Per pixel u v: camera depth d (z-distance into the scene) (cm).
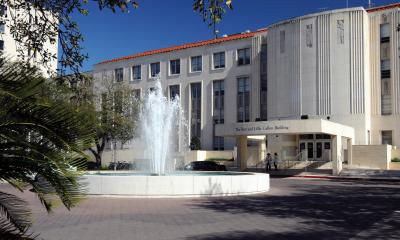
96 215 1266
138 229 1038
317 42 4406
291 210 1422
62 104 462
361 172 3662
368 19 4466
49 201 535
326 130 3412
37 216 1228
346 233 1000
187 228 1059
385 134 4316
